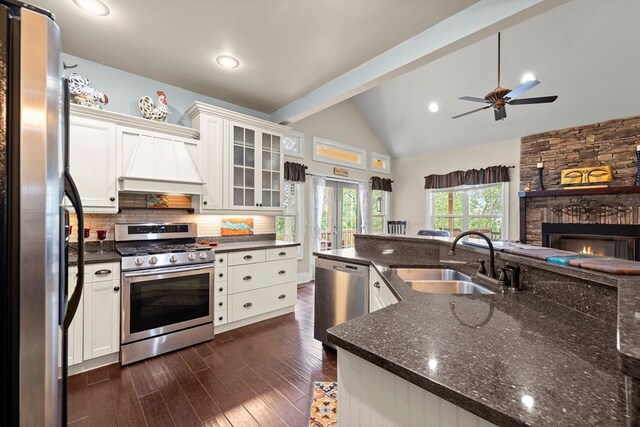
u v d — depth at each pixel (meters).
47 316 0.70
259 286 3.33
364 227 6.32
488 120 5.18
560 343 0.82
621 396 0.56
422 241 2.61
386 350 0.77
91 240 2.76
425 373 0.65
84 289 2.25
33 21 0.69
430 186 6.41
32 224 0.67
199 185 3.08
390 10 2.18
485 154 5.70
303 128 5.26
